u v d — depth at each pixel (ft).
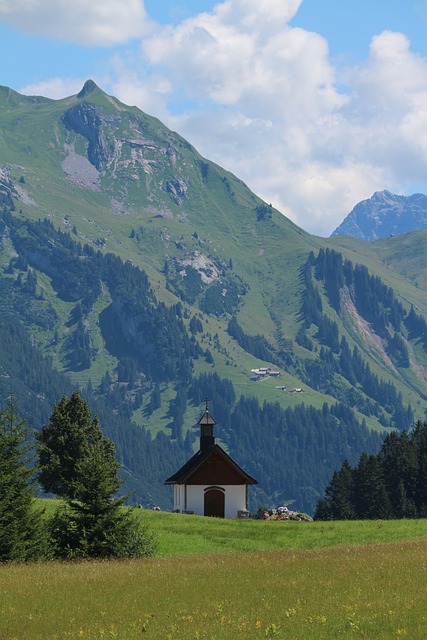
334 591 186.91
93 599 187.93
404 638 143.43
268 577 212.02
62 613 174.50
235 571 224.94
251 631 152.46
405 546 277.64
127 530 278.87
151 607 178.19
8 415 276.41
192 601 183.11
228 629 154.51
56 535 274.57
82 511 275.80
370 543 325.21
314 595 183.11
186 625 159.84
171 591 195.21
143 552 278.26
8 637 156.56
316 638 145.38
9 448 272.51
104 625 163.22
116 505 278.05
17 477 267.39
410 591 182.09
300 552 278.87
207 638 148.36
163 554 308.40
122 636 153.28
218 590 194.70
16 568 239.71
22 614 174.70
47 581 213.05
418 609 162.91
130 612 173.47
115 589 199.72
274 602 178.09
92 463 280.31
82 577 219.41
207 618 165.68
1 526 258.78
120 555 272.51
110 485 278.46
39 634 157.99
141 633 154.92
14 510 262.47
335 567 223.92
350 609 164.96
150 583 207.31
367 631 148.56
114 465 283.59
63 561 258.37
